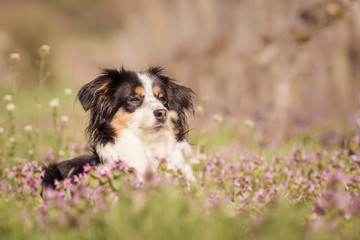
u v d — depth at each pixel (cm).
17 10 2809
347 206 391
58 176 590
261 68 1259
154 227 347
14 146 768
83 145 752
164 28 1800
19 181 490
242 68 1324
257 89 1287
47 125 1172
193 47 1534
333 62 1249
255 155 663
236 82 1347
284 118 1023
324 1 940
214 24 1517
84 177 472
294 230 359
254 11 1289
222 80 1409
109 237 356
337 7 906
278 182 579
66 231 366
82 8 5378
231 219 362
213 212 398
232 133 1060
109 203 396
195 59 1515
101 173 441
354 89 1250
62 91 2064
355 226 388
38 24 2731
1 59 2555
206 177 531
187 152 602
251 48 1297
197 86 1500
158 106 561
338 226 372
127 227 354
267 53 1125
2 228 396
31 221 392
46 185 573
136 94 578
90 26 5181
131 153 568
